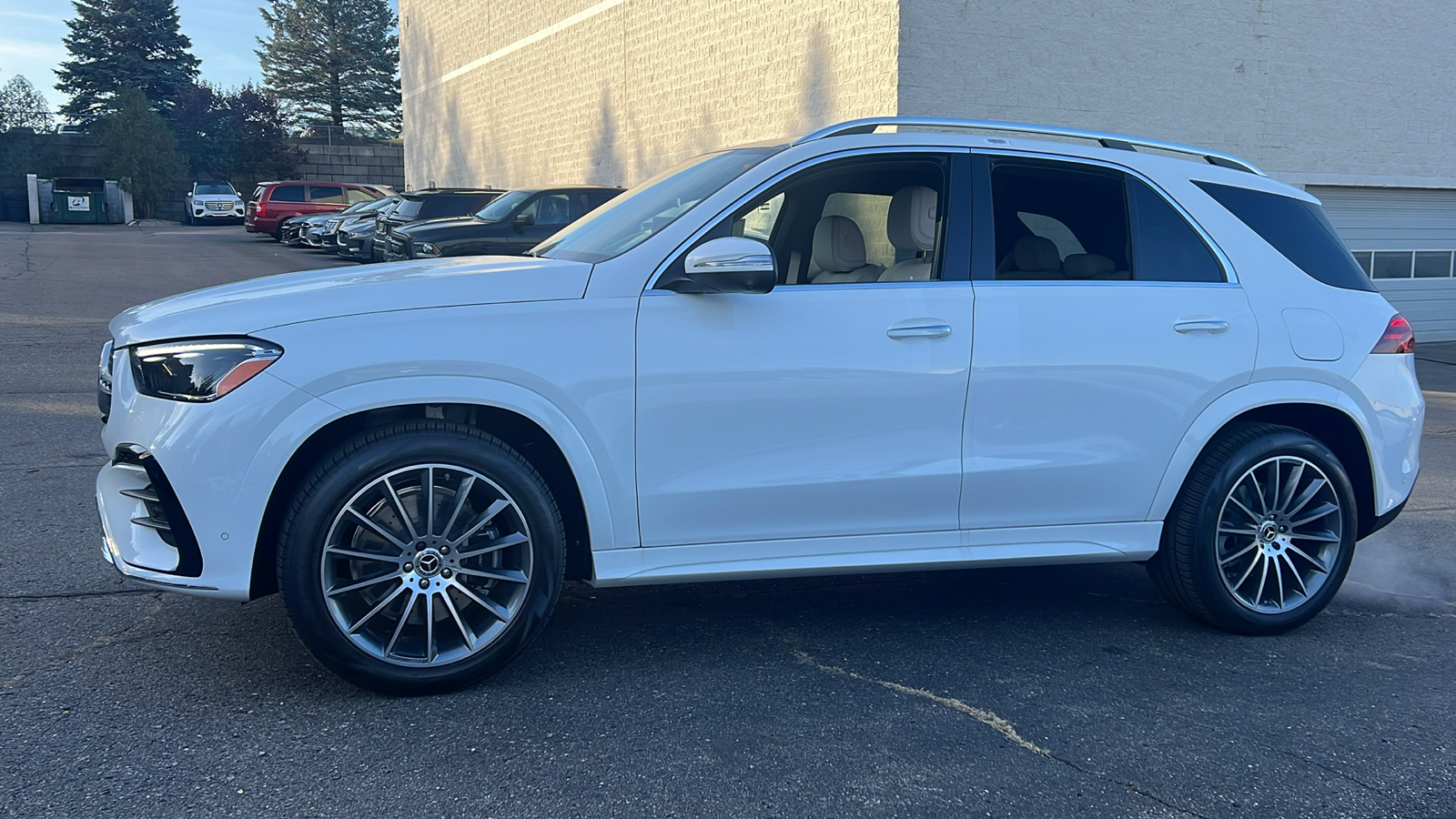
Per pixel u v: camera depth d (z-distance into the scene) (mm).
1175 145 4562
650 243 3717
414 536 3447
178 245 28484
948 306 3895
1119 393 4062
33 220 41156
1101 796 3053
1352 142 14344
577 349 3541
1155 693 3768
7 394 8469
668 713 3484
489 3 27266
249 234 33688
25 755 3080
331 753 3152
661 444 3650
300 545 3309
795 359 3719
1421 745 3418
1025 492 4023
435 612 3555
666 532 3727
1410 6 14344
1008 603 4695
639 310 3615
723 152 4543
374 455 3352
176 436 3271
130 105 44344
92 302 14547
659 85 18656
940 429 3895
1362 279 4590
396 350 3377
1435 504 6727
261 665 3746
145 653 3818
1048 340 3975
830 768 3160
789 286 3807
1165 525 4309
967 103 12633
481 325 3471
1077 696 3717
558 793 2980
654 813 2895
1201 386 4152
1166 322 4121
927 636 4258
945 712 3559
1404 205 15109
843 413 3791
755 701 3598
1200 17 13352
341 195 30766
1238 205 4402
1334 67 14086
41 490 5836
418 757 3148
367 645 3434
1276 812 3002
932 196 4047
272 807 2855
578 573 3818
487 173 28969
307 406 3311
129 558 3414
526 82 25328
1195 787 3119
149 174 43969
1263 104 13820
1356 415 4391
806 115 14344
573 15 22125
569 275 3639
